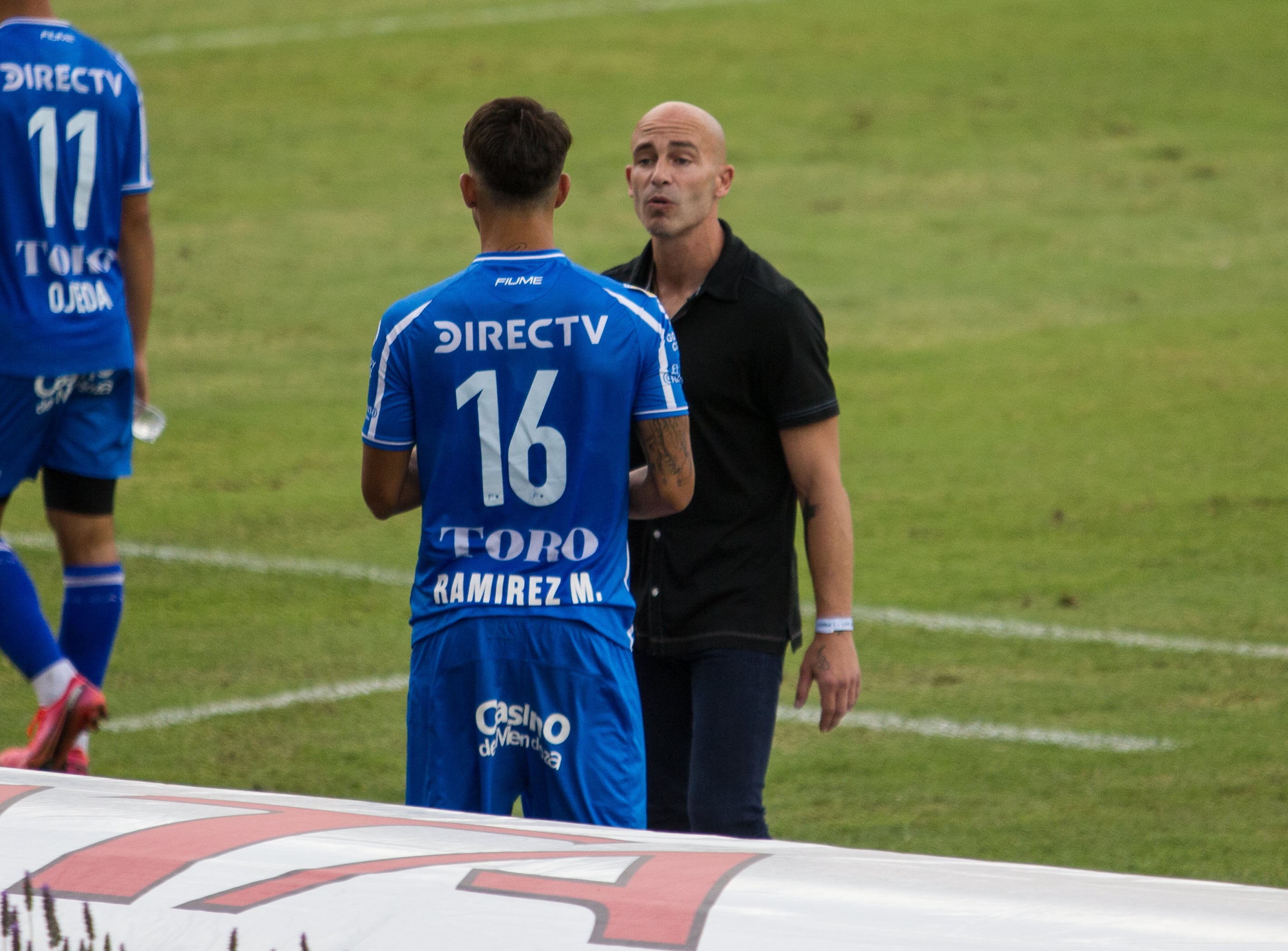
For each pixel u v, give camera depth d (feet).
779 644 42.50
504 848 24.08
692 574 42.14
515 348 35.01
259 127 186.60
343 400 111.14
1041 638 70.44
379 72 206.59
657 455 36.09
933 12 233.96
